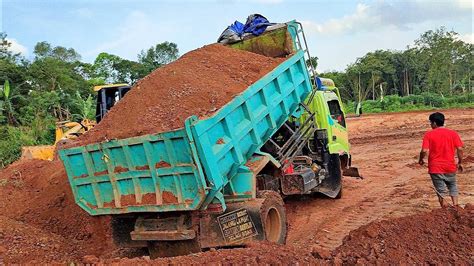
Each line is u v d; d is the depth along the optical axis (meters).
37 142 24.48
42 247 7.46
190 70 7.68
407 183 11.88
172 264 5.21
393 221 6.08
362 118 34.00
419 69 65.44
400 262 4.92
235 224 6.41
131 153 6.12
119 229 7.14
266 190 7.23
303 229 8.43
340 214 9.26
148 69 59.88
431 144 7.84
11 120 32.66
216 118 6.07
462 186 10.36
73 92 44.72
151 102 7.07
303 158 9.32
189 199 5.86
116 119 7.09
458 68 63.50
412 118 31.61
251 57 8.45
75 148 6.52
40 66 43.97
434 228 5.72
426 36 66.00
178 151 5.76
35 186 10.98
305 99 9.09
